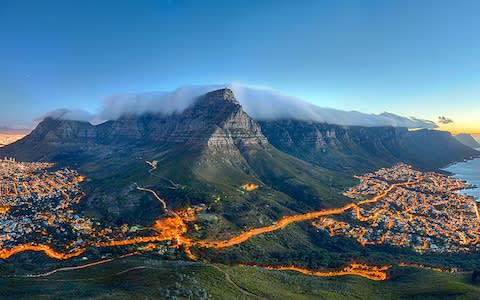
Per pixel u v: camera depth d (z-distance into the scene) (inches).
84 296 5989.2
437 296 7588.6
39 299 5807.1
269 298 6909.5
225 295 6550.2
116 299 5708.7
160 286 6501.0
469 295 7445.9
